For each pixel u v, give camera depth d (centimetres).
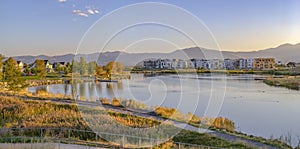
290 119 1169
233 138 934
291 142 921
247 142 909
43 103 1295
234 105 1446
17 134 967
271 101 1614
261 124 1088
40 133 966
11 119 1133
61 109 1190
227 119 1120
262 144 904
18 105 1288
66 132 939
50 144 714
